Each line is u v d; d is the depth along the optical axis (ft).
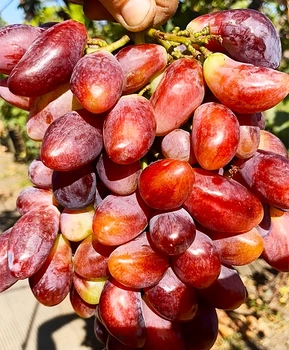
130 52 0.37
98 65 0.35
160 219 0.37
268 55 0.38
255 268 1.86
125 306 0.40
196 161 0.38
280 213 0.44
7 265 0.42
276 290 1.71
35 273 0.43
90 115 0.37
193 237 0.36
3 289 0.43
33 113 0.41
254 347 1.45
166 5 0.42
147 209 0.38
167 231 0.35
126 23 0.41
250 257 0.39
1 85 0.43
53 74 0.36
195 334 0.42
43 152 0.35
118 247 0.39
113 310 0.39
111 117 0.36
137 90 0.39
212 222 0.37
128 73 0.37
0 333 1.47
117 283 0.40
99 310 0.41
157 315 0.42
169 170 0.34
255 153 0.41
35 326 1.50
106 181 0.38
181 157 0.38
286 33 1.42
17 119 2.65
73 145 0.35
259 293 1.71
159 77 0.39
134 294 0.40
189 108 0.37
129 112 0.35
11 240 0.40
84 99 0.34
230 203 0.36
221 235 0.40
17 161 3.77
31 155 3.45
